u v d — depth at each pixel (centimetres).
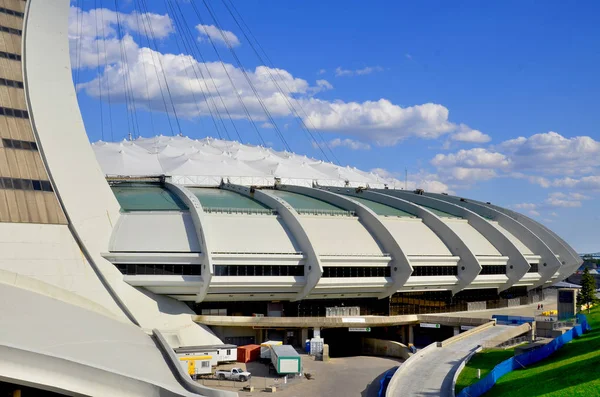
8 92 5803
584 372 4181
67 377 3497
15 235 5350
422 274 7619
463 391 4172
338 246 7044
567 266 9669
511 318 7725
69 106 6078
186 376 4003
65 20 6222
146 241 6200
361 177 11025
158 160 9050
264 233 6762
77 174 5984
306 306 7144
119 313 5919
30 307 4472
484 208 9712
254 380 5678
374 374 6056
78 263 5738
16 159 5606
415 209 8431
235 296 6644
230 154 10181
